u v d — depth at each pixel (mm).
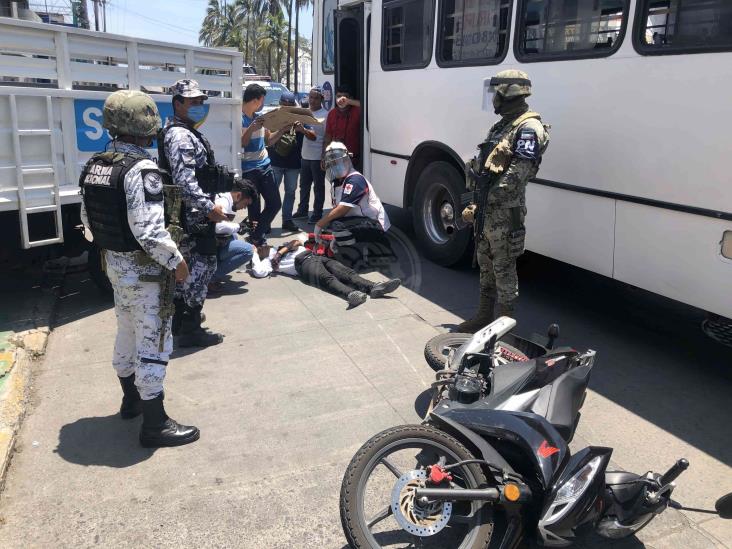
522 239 4293
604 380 4188
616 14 4328
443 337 3990
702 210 3877
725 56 3656
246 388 3988
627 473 2656
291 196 7660
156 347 3268
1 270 5699
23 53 4441
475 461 2379
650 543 2764
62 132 4777
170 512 2871
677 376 4262
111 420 3602
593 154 4590
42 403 3760
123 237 3035
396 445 2467
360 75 7898
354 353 4504
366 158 7730
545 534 2332
